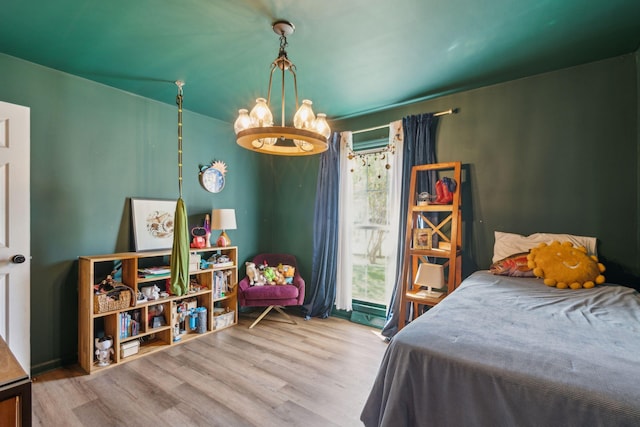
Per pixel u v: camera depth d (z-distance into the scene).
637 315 1.48
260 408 1.96
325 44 2.13
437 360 1.12
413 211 2.92
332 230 3.76
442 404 1.09
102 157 2.79
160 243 3.14
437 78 2.67
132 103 2.99
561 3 1.71
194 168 3.51
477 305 1.66
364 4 1.72
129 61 2.38
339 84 2.79
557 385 0.92
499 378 1.00
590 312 1.54
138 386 2.21
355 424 1.83
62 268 2.55
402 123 3.26
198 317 3.19
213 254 3.61
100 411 1.92
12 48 2.19
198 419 1.85
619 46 2.17
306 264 4.10
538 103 2.61
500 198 2.77
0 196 2.14
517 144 2.70
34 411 1.92
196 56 2.31
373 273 3.61
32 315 2.39
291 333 3.25
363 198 3.70
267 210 4.37
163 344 2.90
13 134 2.19
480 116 2.87
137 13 1.80
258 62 2.39
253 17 1.84
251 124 1.63
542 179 2.59
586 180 2.42
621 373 0.94
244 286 3.45
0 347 1.07
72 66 2.46
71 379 2.30
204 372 2.41
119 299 2.56
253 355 2.72
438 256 2.75
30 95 2.38
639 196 2.21
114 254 2.81
